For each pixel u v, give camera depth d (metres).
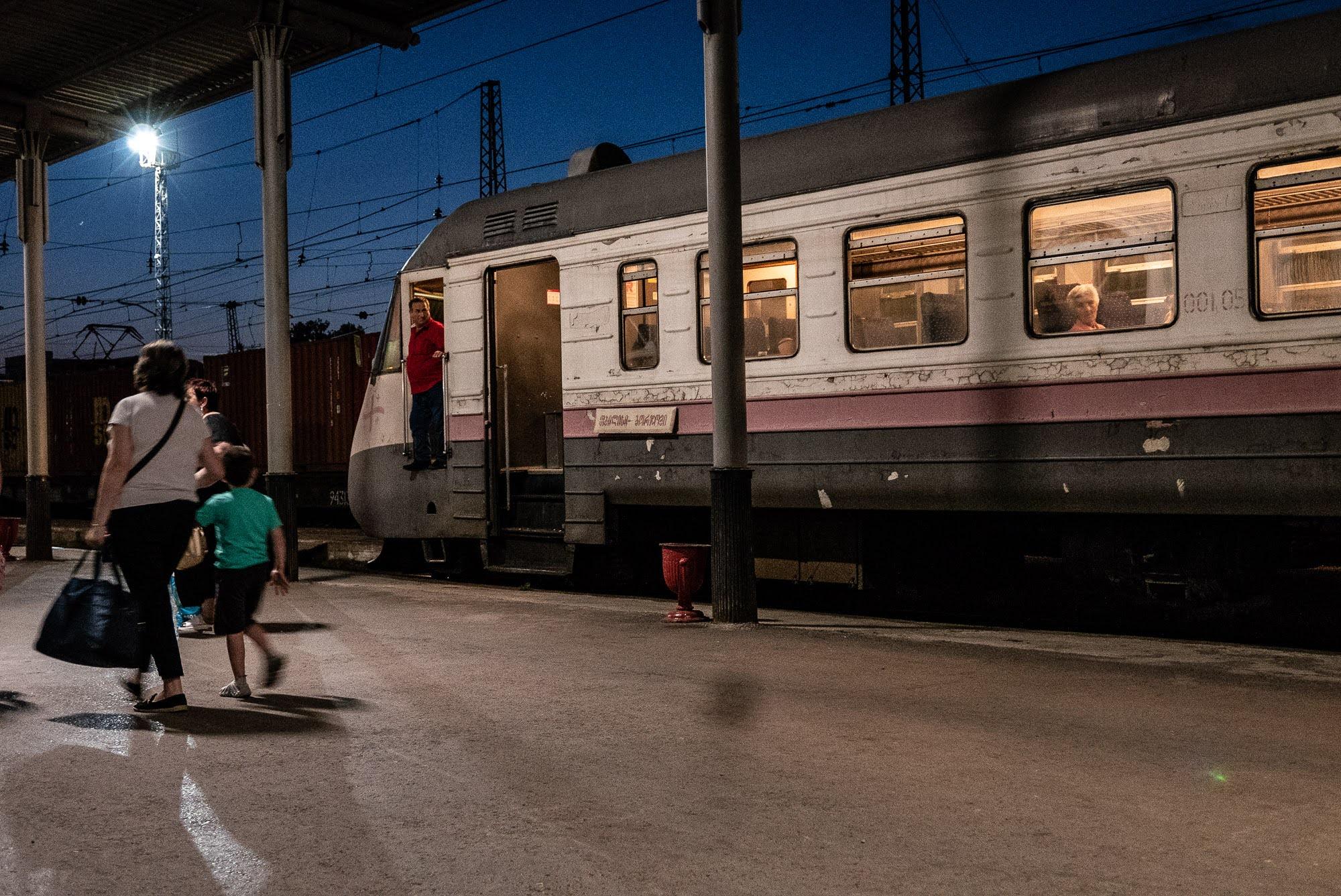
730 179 7.99
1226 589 7.34
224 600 5.88
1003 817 3.92
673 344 9.43
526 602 9.51
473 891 3.37
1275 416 6.70
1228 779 4.30
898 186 8.23
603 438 9.95
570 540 10.16
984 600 10.06
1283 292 6.71
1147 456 7.15
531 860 3.60
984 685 5.94
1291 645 7.97
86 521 26.00
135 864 3.60
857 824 3.87
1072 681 6.00
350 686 6.13
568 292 10.22
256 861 3.61
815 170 8.67
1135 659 6.58
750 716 5.35
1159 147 7.12
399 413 11.72
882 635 7.55
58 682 6.35
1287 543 7.20
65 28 13.73
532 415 11.29
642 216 9.66
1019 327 7.67
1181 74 7.10
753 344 9.08
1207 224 6.95
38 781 4.46
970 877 3.41
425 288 11.64
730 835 3.79
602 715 5.41
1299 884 3.32
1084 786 4.24
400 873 3.51
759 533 9.36
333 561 15.97
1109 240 7.34
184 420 5.61
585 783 4.37
